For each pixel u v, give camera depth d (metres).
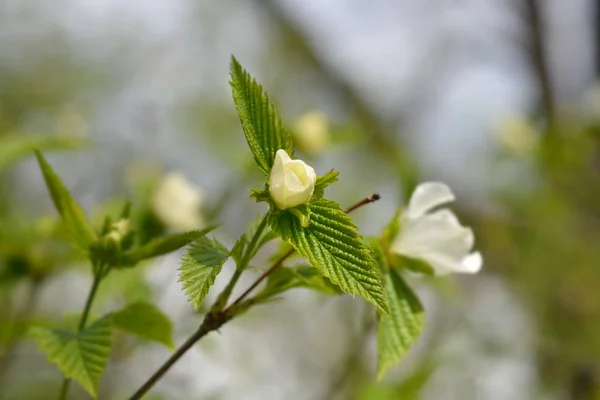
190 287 0.40
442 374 0.93
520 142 1.26
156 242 0.45
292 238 0.40
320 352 1.01
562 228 1.23
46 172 0.46
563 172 1.26
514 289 1.19
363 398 0.70
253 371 0.83
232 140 1.19
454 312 0.98
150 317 0.46
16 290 0.65
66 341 0.44
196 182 1.12
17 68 1.22
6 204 0.86
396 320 0.46
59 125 1.01
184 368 0.74
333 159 1.23
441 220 0.46
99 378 0.44
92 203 0.95
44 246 0.56
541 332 1.12
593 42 1.61
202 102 1.25
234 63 0.41
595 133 1.28
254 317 0.81
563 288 1.18
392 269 0.46
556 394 1.06
